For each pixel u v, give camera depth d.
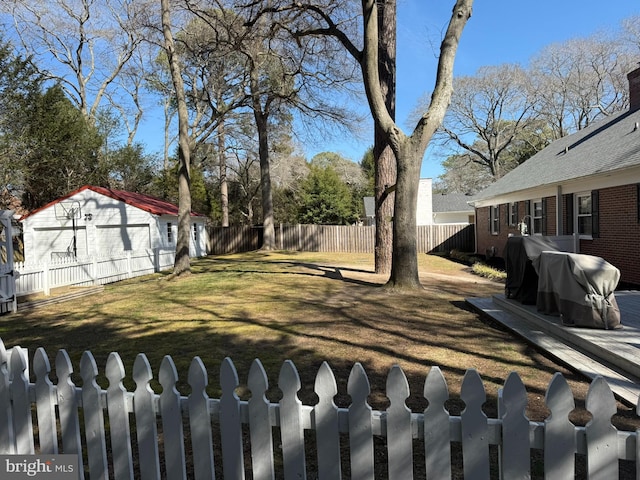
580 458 2.53
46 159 18.12
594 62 29.97
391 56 11.20
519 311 6.14
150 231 18.72
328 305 7.82
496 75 34.25
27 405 2.26
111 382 2.09
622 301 6.45
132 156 26.53
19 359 2.25
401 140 8.81
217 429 3.04
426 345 5.07
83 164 21.45
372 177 47.94
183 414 2.04
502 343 5.11
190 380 2.00
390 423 1.81
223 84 19.38
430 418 1.78
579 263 4.90
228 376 1.97
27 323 7.26
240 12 12.52
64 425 2.19
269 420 1.94
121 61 27.44
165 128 34.56
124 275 13.73
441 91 8.46
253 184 35.78
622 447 1.63
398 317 6.69
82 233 18.36
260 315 7.08
